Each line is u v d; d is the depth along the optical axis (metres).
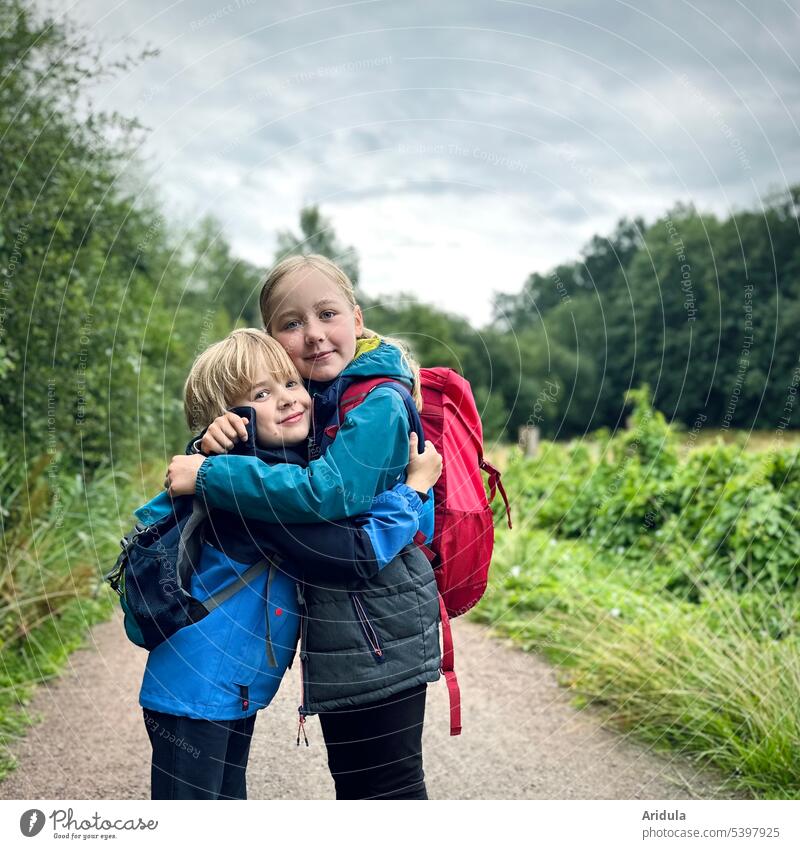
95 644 4.25
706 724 3.19
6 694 3.49
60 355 5.20
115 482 5.85
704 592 4.41
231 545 1.80
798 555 4.52
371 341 1.94
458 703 1.90
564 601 4.75
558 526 6.61
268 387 1.81
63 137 5.19
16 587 4.02
